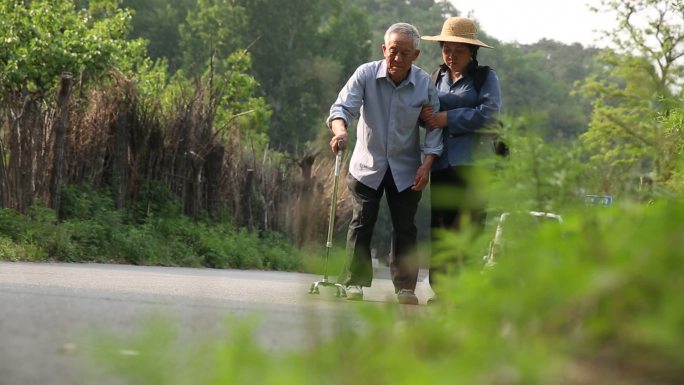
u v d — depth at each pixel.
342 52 109.69
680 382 2.34
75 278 13.98
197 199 37.81
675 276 2.37
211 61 40.84
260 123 68.12
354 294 11.66
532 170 3.58
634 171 3.66
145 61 56.44
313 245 3.56
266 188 47.03
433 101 12.13
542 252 2.84
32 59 36.78
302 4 106.00
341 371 2.81
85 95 32.56
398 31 12.07
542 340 2.52
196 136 37.78
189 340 3.06
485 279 2.95
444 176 11.99
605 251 2.60
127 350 2.82
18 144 27.45
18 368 3.77
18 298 7.91
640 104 4.34
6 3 37.91
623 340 2.44
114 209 32.09
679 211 2.53
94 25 49.41
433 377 2.31
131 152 33.94
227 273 26.08
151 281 14.60
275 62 105.06
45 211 26.19
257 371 2.64
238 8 104.44
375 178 12.06
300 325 3.22
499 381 2.30
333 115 12.25
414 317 3.34
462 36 11.99
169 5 116.56
